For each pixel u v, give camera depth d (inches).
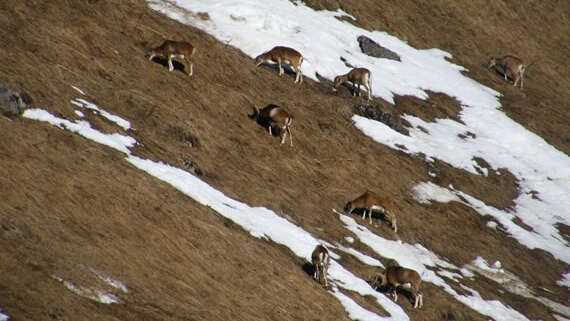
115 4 3065.9
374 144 3309.5
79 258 1309.1
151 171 1951.3
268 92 3181.6
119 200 1647.4
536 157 4074.8
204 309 1358.3
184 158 2229.3
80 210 1507.1
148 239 1545.3
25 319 1040.2
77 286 1216.2
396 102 3986.2
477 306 2293.3
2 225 1288.1
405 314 1985.7
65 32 2501.2
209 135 2461.9
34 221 1359.5
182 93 2645.2
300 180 2608.3
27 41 2276.1
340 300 1819.6
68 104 2064.5
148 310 1245.1
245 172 2401.6
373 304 1934.1
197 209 1867.6
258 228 2001.7
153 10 3373.5
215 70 3070.9
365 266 2197.3
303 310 1626.5
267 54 3366.1
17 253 1225.4
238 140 2581.2
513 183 3686.0
